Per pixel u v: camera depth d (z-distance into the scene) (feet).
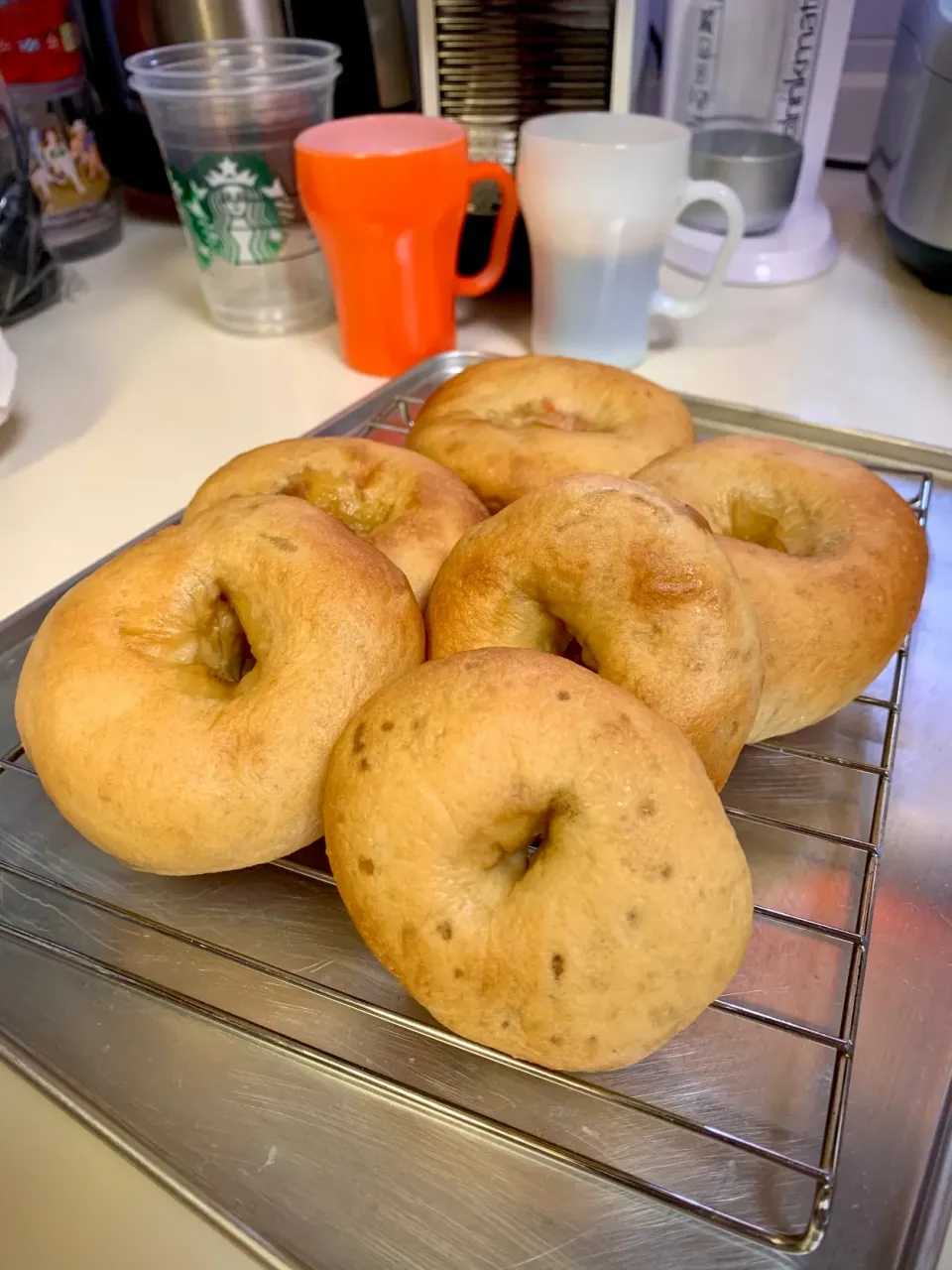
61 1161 0.57
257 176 1.42
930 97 1.42
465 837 0.59
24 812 0.82
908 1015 0.64
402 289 1.32
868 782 0.82
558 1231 0.54
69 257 1.82
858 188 1.96
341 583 0.71
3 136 1.47
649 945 0.55
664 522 0.70
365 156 1.18
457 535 0.86
